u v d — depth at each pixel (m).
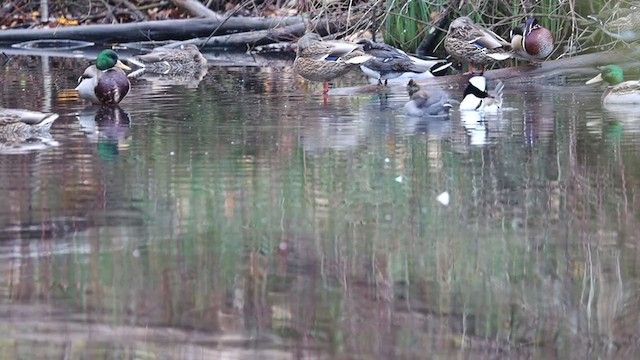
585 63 22.36
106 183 12.87
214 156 14.34
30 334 8.48
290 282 9.63
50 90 21.61
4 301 9.17
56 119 17.75
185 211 11.71
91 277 9.76
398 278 9.74
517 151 14.50
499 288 9.50
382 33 26.33
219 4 32.22
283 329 8.63
